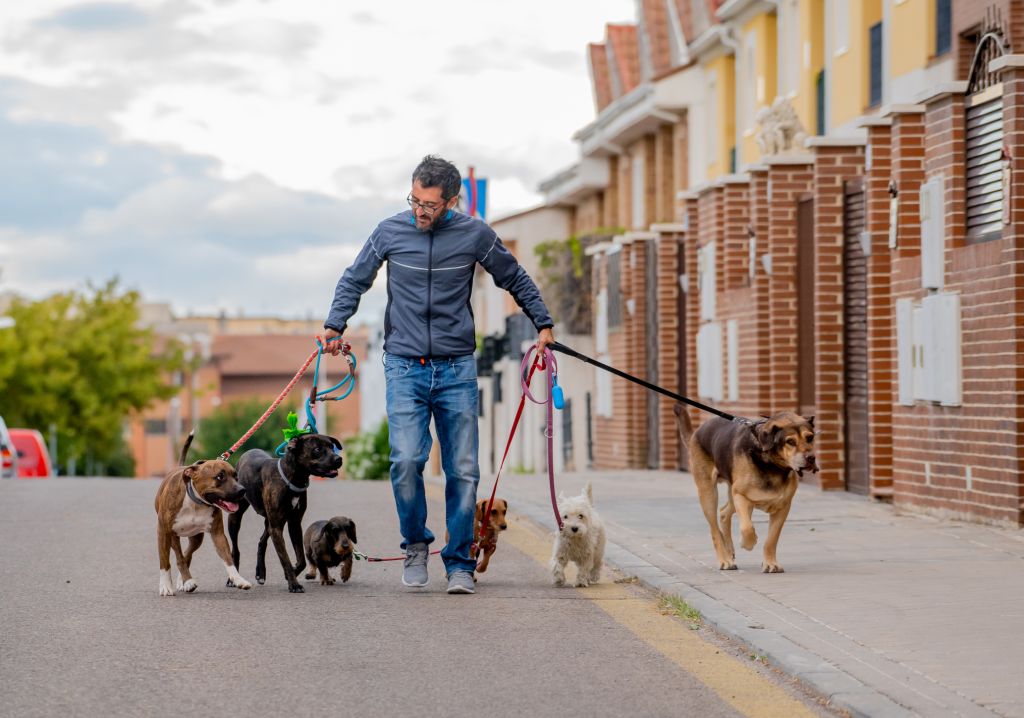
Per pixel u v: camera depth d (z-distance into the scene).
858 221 18.73
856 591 10.33
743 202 23.59
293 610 10.19
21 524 16.12
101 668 8.16
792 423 11.03
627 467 29.98
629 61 47.75
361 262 11.21
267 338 143.38
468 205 30.20
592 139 43.78
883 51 24.58
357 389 136.12
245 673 8.04
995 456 13.96
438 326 11.07
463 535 11.09
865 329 18.47
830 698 7.32
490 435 45.31
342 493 21.33
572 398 35.53
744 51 33.50
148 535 15.02
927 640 8.55
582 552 11.30
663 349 27.92
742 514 11.24
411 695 7.52
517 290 11.38
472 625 9.58
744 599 10.12
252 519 17.03
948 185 14.90
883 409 17.50
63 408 74.56
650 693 7.60
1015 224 13.60
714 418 11.91
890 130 17.48
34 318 73.88
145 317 160.62
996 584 10.52
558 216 51.91
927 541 13.11
